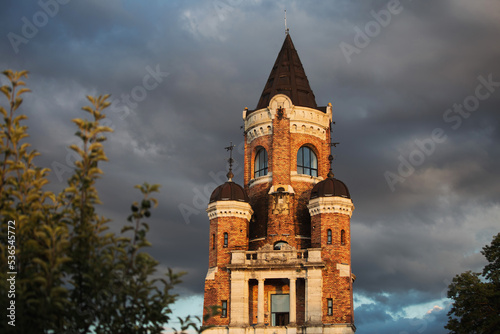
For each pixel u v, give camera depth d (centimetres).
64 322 2994
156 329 3144
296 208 8681
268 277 7975
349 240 8200
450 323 6656
